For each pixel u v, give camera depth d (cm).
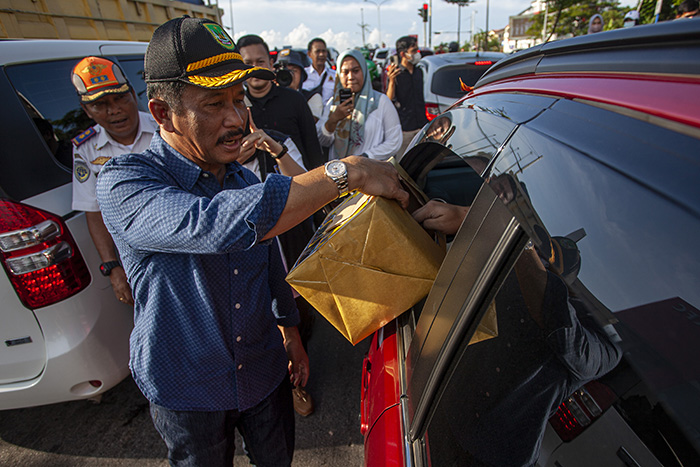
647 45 59
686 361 41
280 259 143
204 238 84
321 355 265
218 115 97
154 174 102
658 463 46
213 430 120
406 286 103
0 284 170
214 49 93
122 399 238
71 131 212
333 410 225
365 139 296
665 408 44
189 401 114
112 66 197
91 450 208
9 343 178
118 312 200
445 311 83
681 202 41
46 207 177
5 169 169
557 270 55
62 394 188
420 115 517
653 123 49
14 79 191
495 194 72
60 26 320
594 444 54
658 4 532
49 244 173
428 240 110
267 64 278
